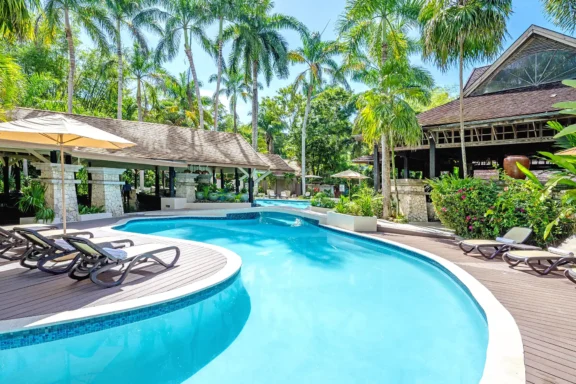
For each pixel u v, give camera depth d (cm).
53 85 3062
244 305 581
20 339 383
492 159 2284
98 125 1753
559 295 520
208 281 556
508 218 903
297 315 539
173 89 3519
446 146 1532
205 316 532
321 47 3009
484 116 1362
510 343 356
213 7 2731
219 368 385
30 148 1241
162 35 2842
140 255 573
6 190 1622
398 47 1595
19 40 887
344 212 1368
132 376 369
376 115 1334
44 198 1251
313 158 3800
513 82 1623
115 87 3450
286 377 365
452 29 1159
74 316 411
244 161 2006
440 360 401
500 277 620
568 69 1470
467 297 561
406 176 2014
